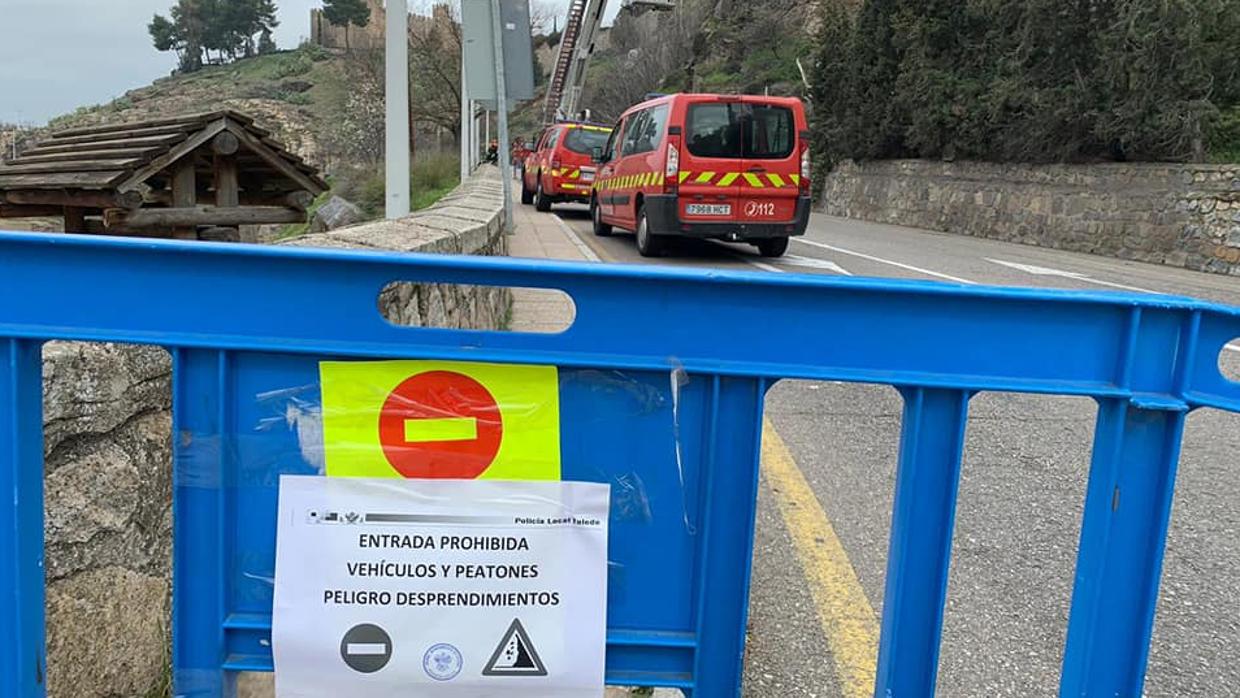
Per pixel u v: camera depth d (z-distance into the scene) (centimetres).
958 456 164
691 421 162
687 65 5681
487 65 1148
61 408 182
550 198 1841
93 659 193
